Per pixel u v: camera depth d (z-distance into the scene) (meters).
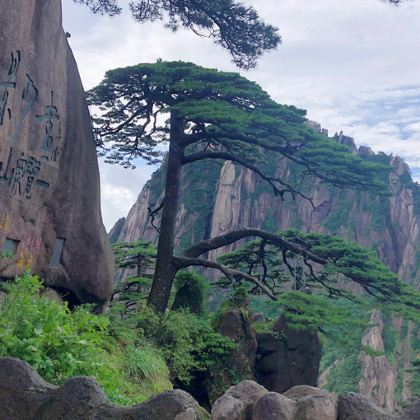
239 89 26.33
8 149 12.43
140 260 31.12
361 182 28.50
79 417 4.50
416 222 130.00
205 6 27.00
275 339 26.95
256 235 28.58
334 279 28.52
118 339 16.34
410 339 100.12
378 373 90.25
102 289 16.72
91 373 7.88
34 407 4.66
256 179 136.00
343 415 4.45
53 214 15.00
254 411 4.55
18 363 4.87
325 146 27.34
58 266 15.34
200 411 4.50
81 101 15.98
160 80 26.25
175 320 21.17
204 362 22.42
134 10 27.27
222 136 27.81
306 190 134.50
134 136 29.67
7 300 10.11
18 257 13.46
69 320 9.35
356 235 128.75
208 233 129.38
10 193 12.82
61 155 15.14
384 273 25.52
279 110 27.20
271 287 30.88
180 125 28.45
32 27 13.23
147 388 14.96
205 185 137.38
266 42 28.81
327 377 93.12
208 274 115.38
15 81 12.41
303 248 28.12
